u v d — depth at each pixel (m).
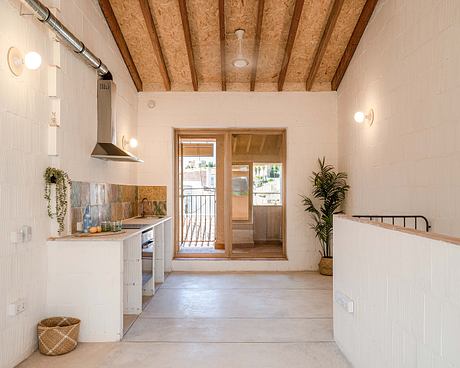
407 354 1.97
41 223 3.28
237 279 5.82
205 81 6.47
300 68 6.12
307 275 6.10
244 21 5.11
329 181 6.04
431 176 3.46
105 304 3.40
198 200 7.71
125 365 2.91
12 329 2.84
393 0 4.25
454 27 3.10
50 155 3.42
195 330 3.67
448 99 3.19
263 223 7.75
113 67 5.16
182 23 4.90
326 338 3.46
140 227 4.42
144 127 6.48
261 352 3.16
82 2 4.07
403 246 2.03
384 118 4.50
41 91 3.26
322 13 5.00
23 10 2.97
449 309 1.59
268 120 6.49
